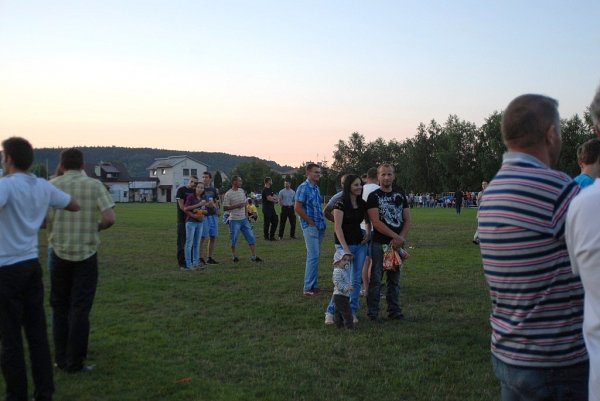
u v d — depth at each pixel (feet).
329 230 74.59
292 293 29.84
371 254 24.04
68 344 17.29
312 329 22.45
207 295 29.25
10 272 13.98
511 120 7.94
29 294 14.61
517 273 7.46
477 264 39.93
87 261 17.35
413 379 16.58
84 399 15.24
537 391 7.45
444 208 186.70
